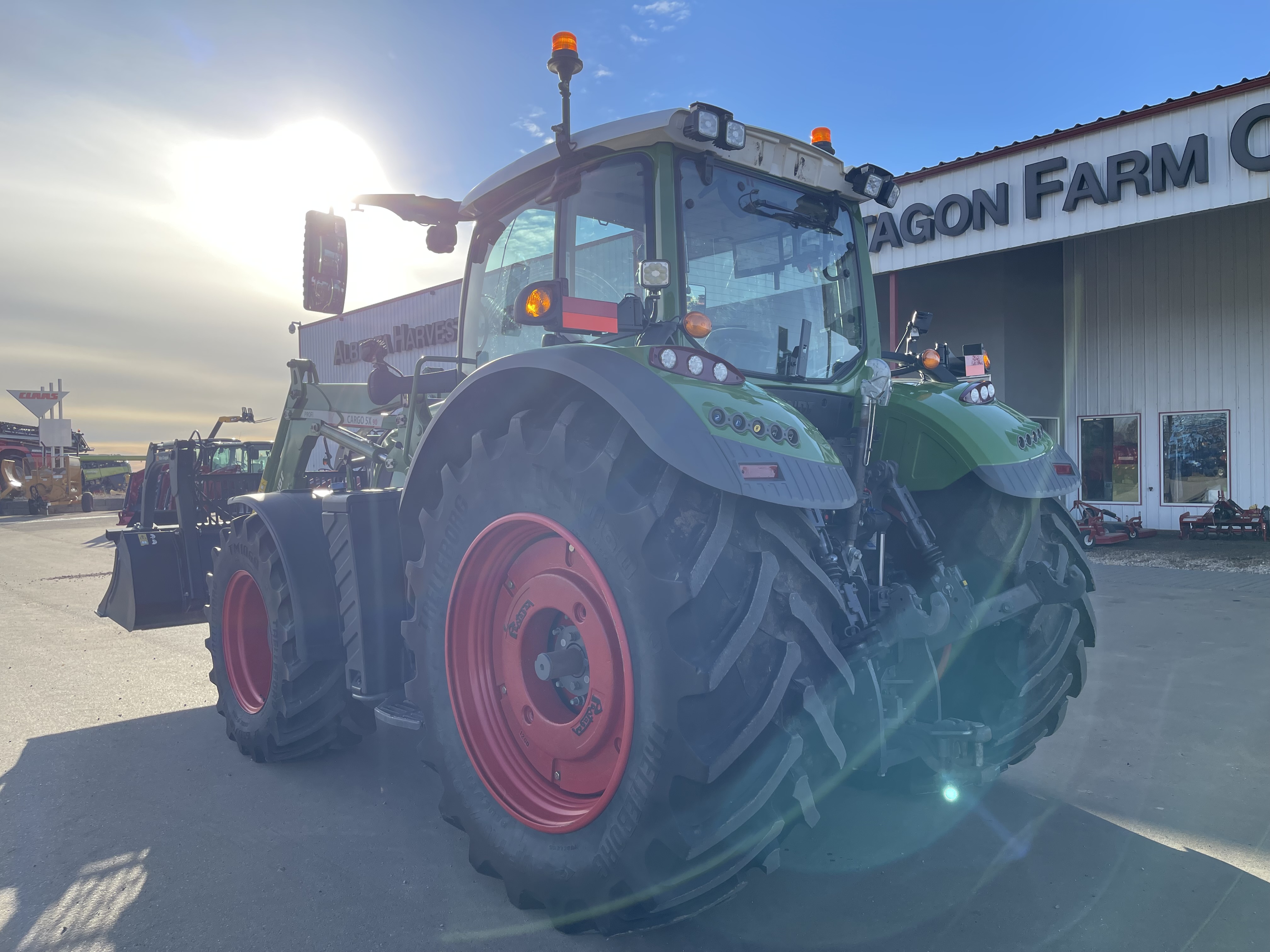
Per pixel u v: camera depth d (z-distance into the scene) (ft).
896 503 9.05
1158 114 31.50
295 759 11.47
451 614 7.89
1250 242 40.09
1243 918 7.18
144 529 15.25
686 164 8.21
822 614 6.64
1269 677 15.14
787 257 9.25
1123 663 16.30
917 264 38.78
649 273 7.20
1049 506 9.62
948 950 6.75
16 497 84.74
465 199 10.33
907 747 7.54
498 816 7.52
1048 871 8.09
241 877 8.25
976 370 10.62
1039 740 9.49
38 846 9.01
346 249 10.11
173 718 13.91
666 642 5.97
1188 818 9.27
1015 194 35.58
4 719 13.87
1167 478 43.24
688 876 6.08
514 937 7.13
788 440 6.70
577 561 6.99
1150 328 43.62
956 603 7.86
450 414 8.11
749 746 6.05
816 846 8.71
